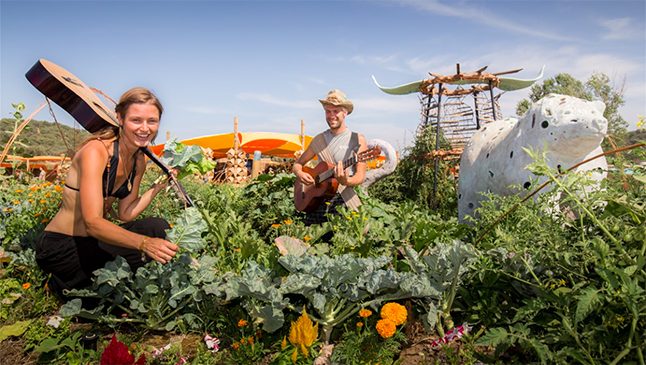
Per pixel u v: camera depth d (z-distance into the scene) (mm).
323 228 3535
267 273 2447
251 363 2113
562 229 2295
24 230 3943
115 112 2523
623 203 1927
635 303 1643
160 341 2369
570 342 1881
